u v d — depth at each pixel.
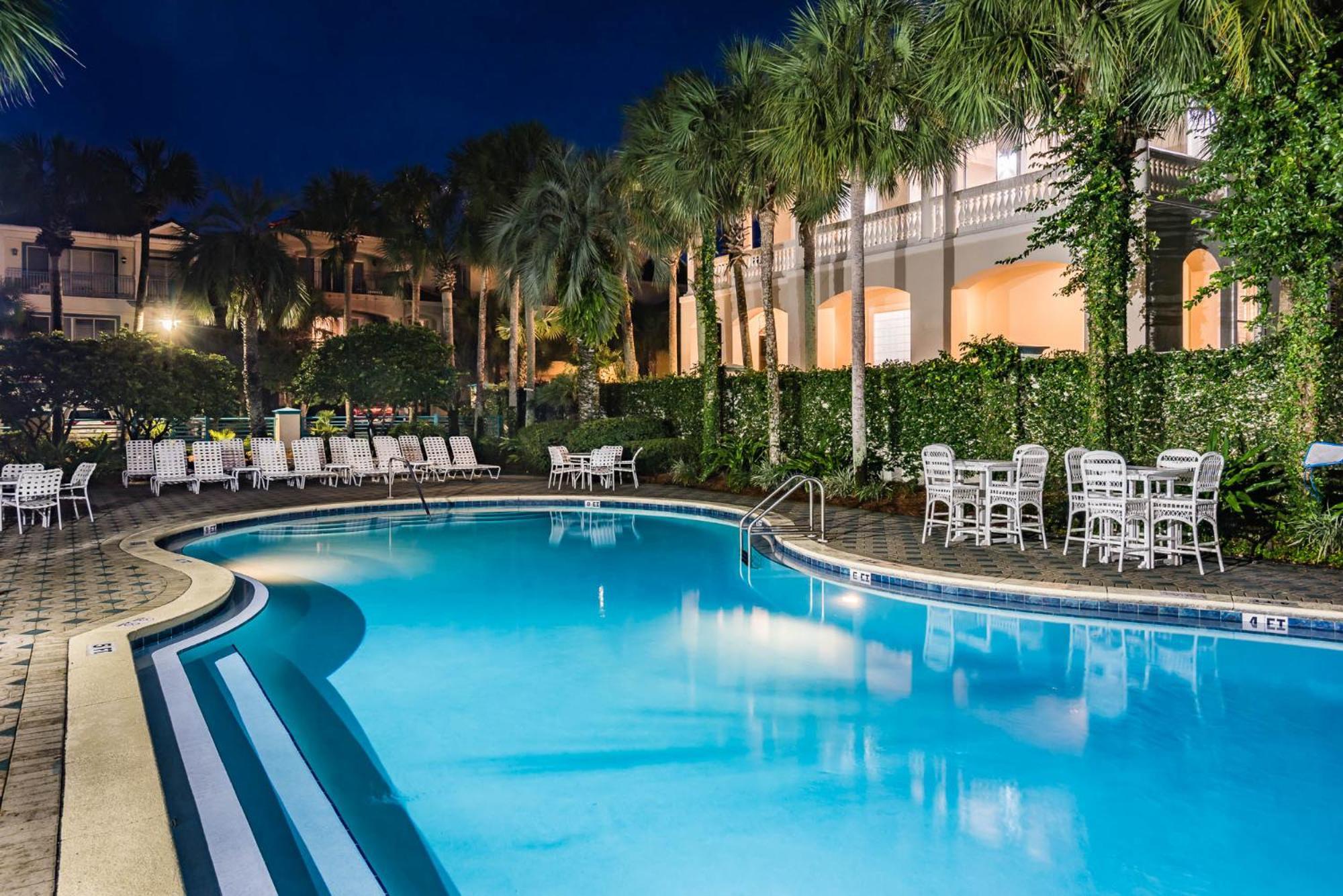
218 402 19.16
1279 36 7.57
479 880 3.24
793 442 16.19
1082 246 10.31
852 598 7.96
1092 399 10.07
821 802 3.90
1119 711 5.04
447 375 21.84
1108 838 3.55
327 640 6.72
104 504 13.95
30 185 25.61
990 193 16.17
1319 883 3.20
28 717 4.07
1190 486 8.84
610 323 18.27
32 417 16.72
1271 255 8.33
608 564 9.92
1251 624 6.51
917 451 13.80
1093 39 8.32
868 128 11.77
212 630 6.57
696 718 4.98
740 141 13.88
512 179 23.06
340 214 28.94
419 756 4.45
